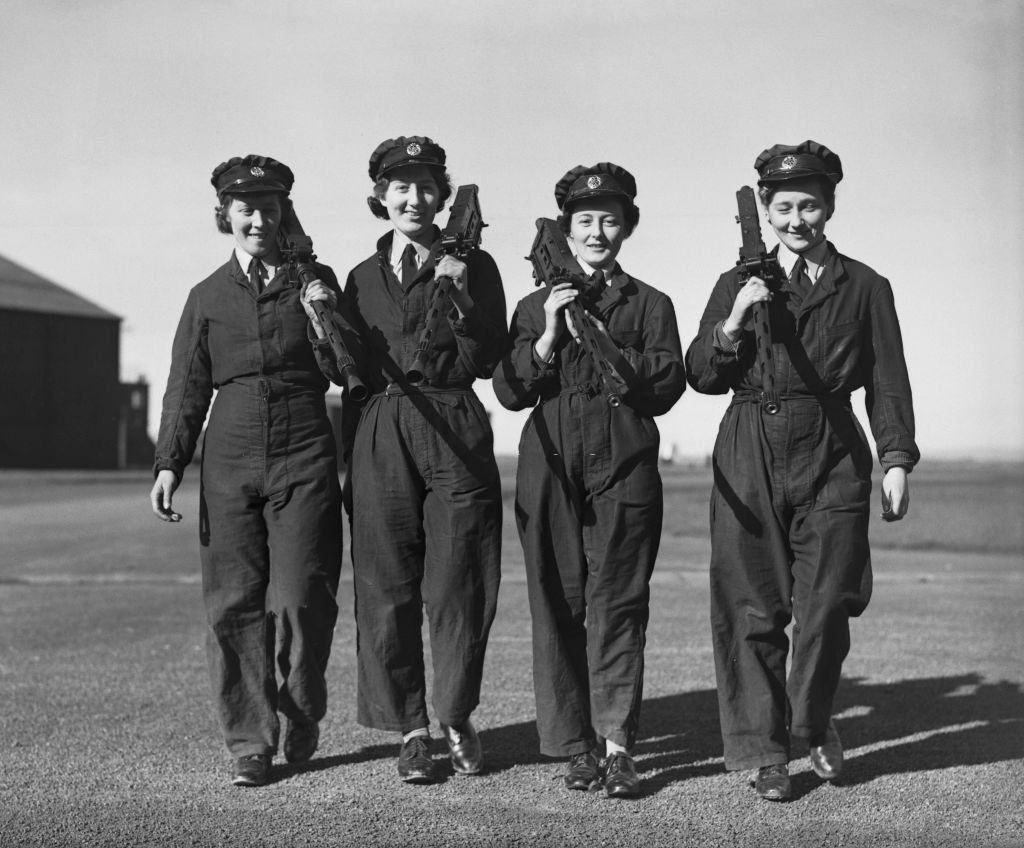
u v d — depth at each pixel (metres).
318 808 3.73
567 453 3.92
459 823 3.58
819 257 3.94
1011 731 4.70
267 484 4.07
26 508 22.78
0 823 3.59
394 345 4.06
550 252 3.93
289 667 4.17
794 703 3.87
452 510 4.01
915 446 3.88
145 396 72.38
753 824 3.56
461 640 4.04
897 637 7.00
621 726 3.89
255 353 4.08
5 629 7.36
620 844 3.39
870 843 3.40
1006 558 12.61
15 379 61.56
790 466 3.85
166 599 8.91
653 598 8.73
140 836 3.47
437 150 4.11
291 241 4.05
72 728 4.75
